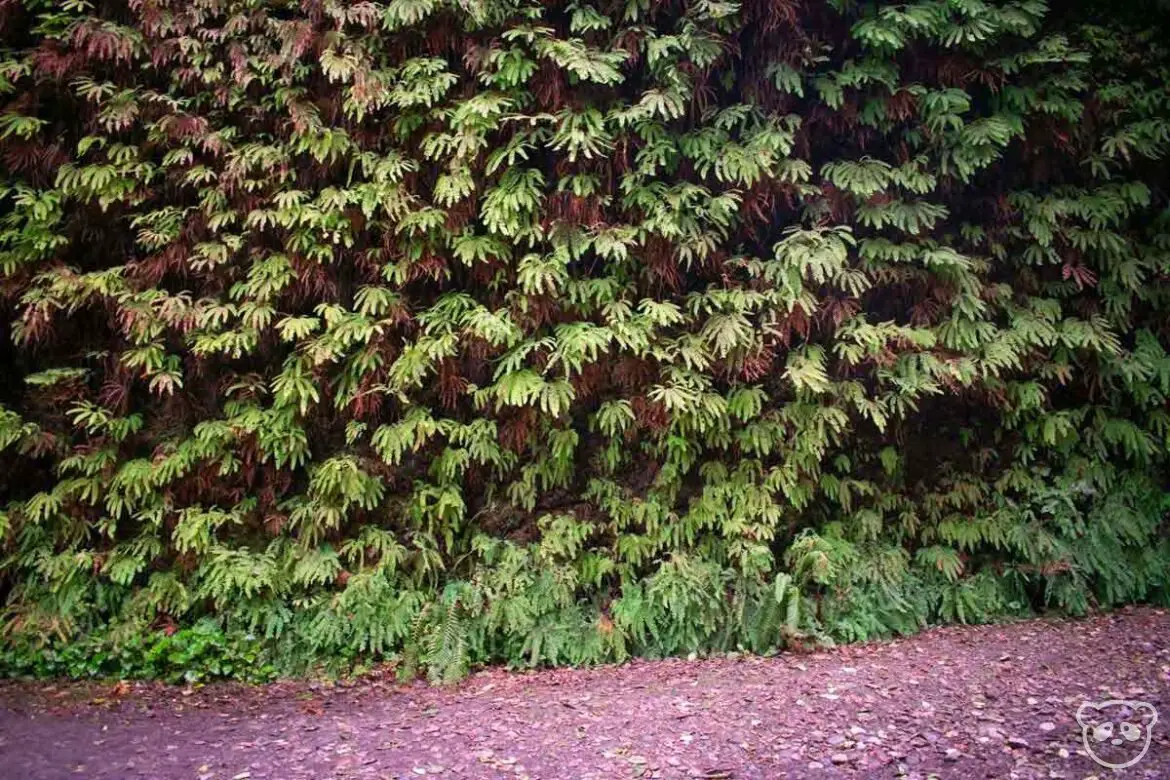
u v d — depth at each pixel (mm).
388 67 5812
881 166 6109
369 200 5691
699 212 5871
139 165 5652
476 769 4227
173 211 5719
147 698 5273
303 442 5906
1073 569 6512
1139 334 6910
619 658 5895
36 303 5547
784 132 5945
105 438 5867
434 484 6203
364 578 5789
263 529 6031
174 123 5566
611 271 6113
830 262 5859
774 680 5402
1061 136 6375
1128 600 6863
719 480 6371
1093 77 6488
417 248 5852
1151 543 6980
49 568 5617
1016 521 6672
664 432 6184
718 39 5730
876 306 6621
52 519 5773
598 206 5898
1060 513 6688
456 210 5863
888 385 6402
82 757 4375
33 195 5637
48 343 5914
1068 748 4246
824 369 6184
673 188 5949
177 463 5734
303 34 5609
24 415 5938
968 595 6516
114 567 5703
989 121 6086
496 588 5891
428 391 6141
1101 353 6621
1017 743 4297
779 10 5855
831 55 6309
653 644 6055
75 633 5625
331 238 5809
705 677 5543
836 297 6367
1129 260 6711
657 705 5039
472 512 6328
